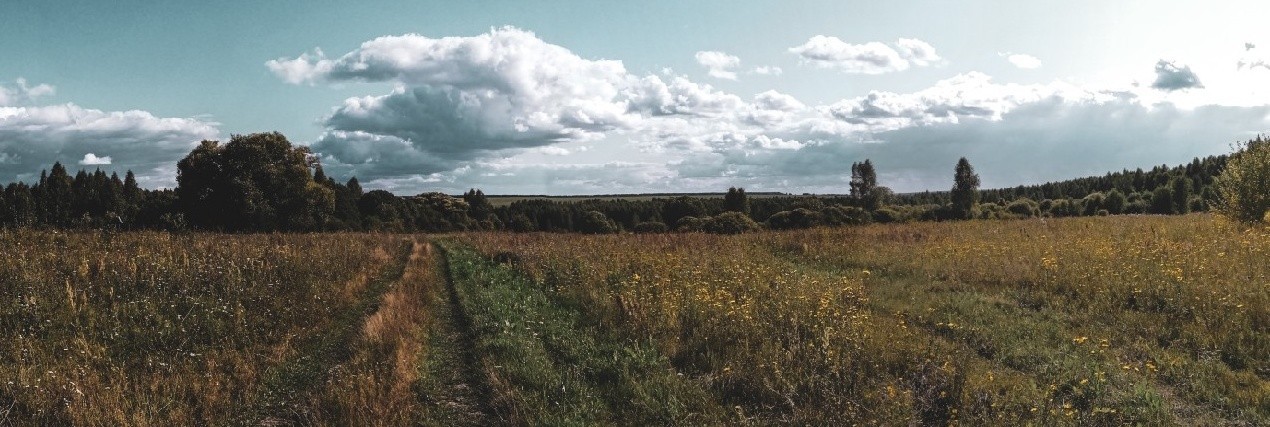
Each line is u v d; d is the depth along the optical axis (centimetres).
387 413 623
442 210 8100
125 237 1697
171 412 618
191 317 941
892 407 588
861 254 1734
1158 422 562
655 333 880
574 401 666
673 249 2088
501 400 668
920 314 1002
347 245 2214
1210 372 686
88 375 686
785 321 862
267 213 4397
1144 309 964
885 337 822
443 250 2600
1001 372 717
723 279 1295
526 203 10681
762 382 668
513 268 1800
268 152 4509
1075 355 752
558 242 2477
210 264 1317
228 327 930
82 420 584
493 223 7900
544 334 945
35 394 620
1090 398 619
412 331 948
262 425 631
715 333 836
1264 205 2208
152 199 4606
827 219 3481
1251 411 584
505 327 962
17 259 1188
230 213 4309
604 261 1656
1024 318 956
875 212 4481
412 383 726
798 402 629
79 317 900
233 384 713
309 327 995
